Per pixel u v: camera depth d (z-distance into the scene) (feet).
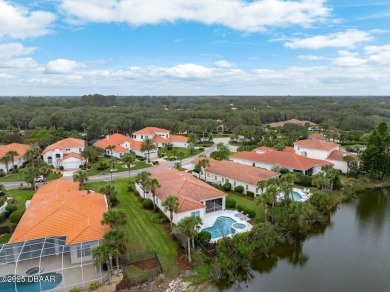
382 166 250.57
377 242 151.23
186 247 128.16
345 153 280.10
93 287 104.42
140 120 473.26
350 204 206.28
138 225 151.12
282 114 647.97
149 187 163.73
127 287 107.65
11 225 144.25
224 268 119.75
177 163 278.67
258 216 161.07
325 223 173.47
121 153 321.52
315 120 619.26
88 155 276.82
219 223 154.92
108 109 581.12
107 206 148.46
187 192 163.43
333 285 117.80
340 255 139.33
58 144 297.74
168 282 112.16
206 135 467.52
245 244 131.85
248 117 539.29
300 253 140.97
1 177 246.88
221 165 230.48
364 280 120.98
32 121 476.95
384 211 193.26
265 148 304.71
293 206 153.38
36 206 142.61
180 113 560.61
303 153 295.69
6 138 366.22
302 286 116.98
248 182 197.06
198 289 111.96
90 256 115.55
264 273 125.90
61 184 175.22
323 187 214.48
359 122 515.91
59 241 110.93
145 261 121.60
